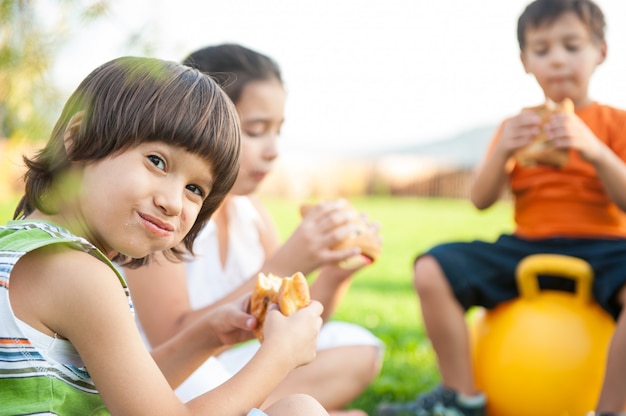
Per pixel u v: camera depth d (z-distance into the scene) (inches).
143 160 55.0
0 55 148.9
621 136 117.1
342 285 90.7
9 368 52.9
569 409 99.4
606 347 100.3
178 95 56.6
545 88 119.0
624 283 102.3
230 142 58.1
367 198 741.3
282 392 94.3
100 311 53.1
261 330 67.7
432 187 755.4
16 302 53.3
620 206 111.0
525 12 120.7
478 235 446.9
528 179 117.8
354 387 98.2
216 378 82.2
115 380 53.4
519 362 101.7
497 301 108.6
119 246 55.6
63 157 56.6
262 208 108.3
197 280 94.7
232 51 92.1
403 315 207.2
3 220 273.0
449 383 107.4
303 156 724.7
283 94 92.7
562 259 104.3
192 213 57.2
